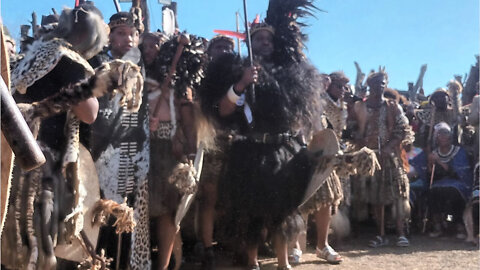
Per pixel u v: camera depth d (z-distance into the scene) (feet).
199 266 14.94
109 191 10.53
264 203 12.80
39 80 8.99
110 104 10.61
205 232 14.01
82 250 9.73
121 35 11.61
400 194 19.20
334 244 19.15
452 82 23.00
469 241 19.45
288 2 14.28
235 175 13.03
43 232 8.54
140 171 11.09
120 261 11.25
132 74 8.75
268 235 13.47
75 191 9.21
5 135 4.09
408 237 20.26
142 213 11.11
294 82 13.55
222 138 13.64
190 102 13.20
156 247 12.87
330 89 17.16
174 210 12.09
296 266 15.37
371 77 19.71
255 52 14.11
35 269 8.43
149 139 11.48
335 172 14.28
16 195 8.39
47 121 9.21
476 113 20.58
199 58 13.26
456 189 20.54
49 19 12.48
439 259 16.72
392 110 19.52
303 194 13.39
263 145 13.28
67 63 8.98
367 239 20.26
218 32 15.02
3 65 5.17
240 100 12.91
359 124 19.71
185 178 11.32
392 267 15.48
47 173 8.88
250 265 13.80
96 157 10.38
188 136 13.10
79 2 11.46
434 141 22.00
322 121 15.66
